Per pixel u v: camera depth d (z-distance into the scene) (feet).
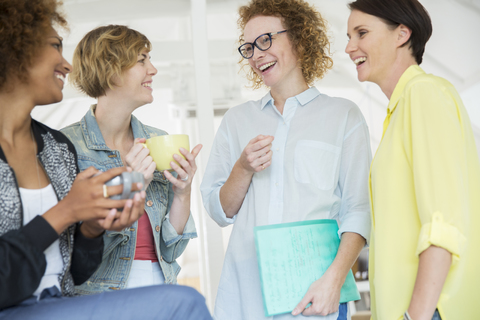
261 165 4.17
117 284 4.02
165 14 13.83
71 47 13.89
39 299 2.56
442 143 2.95
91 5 13.56
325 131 4.41
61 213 2.42
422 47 3.63
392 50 3.61
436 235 2.80
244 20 4.81
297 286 3.83
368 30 3.64
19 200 2.54
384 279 3.19
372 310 3.63
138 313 2.33
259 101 4.87
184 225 4.46
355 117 4.47
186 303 2.36
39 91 2.80
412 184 3.20
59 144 3.12
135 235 4.15
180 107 16.11
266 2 4.57
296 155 4.33
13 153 2.77
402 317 3.10
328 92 17.11
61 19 3.02
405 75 3.51
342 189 4.36
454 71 15.94
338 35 14.85
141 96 4.43
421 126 3.05
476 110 15.81
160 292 2.37
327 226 4.08
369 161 4.36
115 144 4.57
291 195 4.24
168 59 15.31
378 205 3.31
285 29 4.51
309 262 3.90
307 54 4.56
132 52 4.30
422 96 3.12
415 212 3.16
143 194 2.59
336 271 3.84
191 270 22.99
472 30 15.19
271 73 4.53
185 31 16.43
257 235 3.84
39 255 2.33
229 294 4.34
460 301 3.03
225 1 13.76
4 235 2.30
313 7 4.90
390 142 3.32
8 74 2.66
